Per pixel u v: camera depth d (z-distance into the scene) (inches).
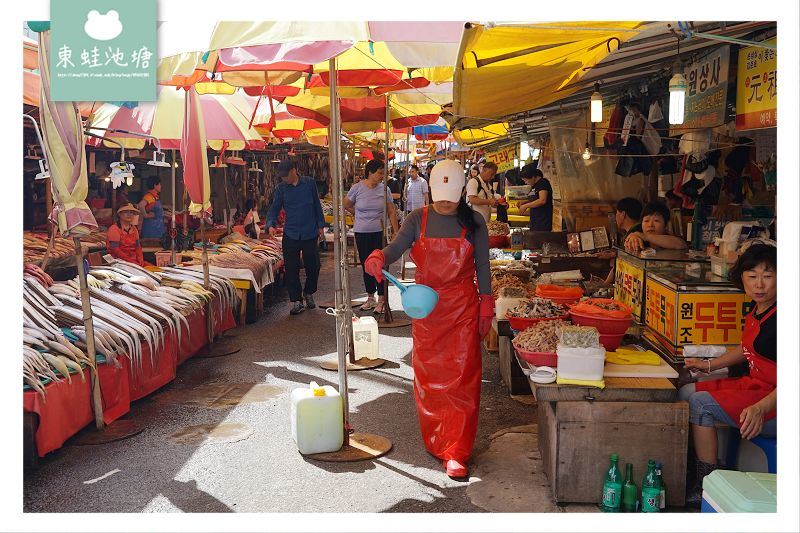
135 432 197.2
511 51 154.8
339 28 153.9
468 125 333.1
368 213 369.7
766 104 161.9
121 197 446.9
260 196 699.4
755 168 239.3
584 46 160.1
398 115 401.1
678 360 168.6
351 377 256.8
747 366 163.6
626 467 148.7
